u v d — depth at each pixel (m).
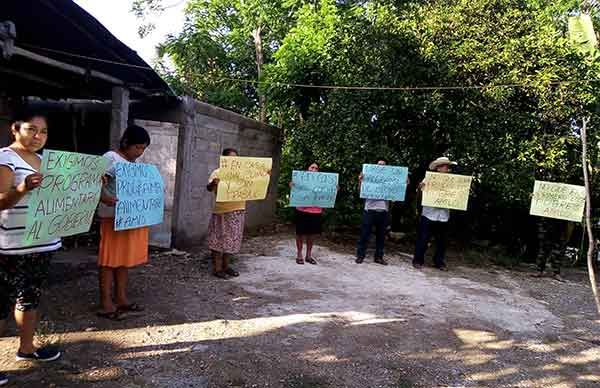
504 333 4.89
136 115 7.33
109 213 4.15
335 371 3.68
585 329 5.31
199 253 7.26
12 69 6.26
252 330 4.37
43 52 5.57
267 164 6.27
